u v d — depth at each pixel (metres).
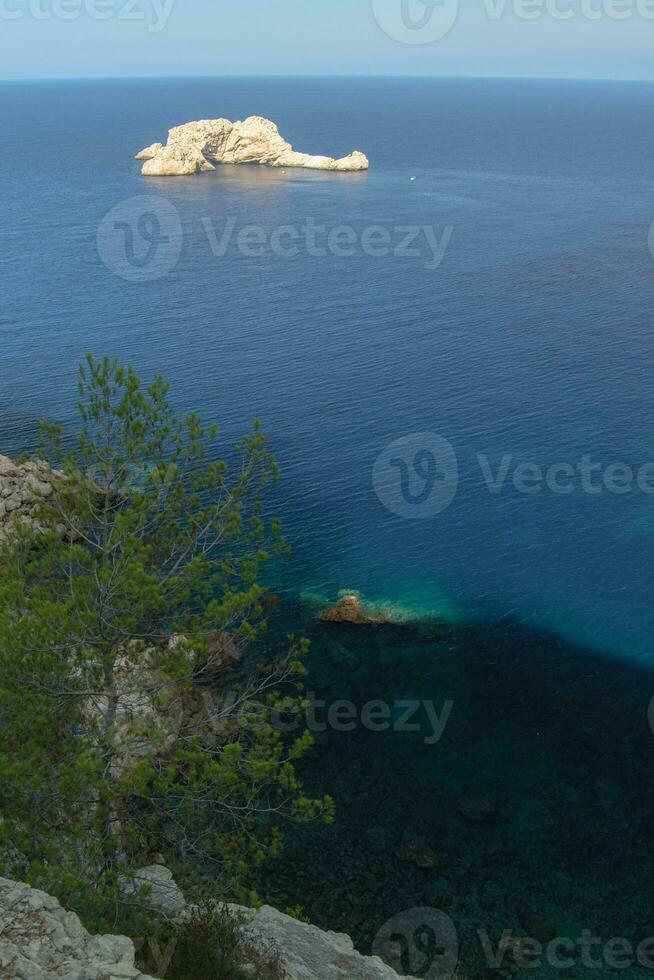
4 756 14.38
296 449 66.06
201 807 17.52
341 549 50.81
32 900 12.68
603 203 177.25
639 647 41.53
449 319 101.00
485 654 40.97
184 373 84.62
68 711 16.67
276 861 28.02
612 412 72.00
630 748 34.56
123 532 16.89
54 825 15.38
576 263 125.56
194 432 20.11
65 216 171.75
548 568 48.78
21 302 112.12
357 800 31.27
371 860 28.52
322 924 25.92
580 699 37.72
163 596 17.12
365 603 44.94
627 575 47.94
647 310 101.62
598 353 87.00
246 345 93.69
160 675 17.44
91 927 14.34
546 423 70.25
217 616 16.98
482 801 31.45
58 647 16.09
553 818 30.77
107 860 16.25
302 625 42.72
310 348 92.06
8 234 155.00
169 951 15.21
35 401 75.81
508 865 28.62
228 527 19.42
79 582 16.55
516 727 35.84
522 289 112.88
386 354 89.25
